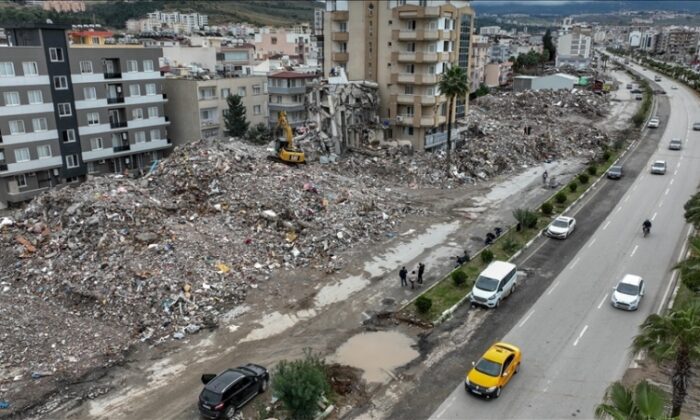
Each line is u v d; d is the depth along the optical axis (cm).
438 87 6788
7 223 4156
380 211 5003
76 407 2494
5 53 5981
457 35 7500
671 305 3397
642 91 13575
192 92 8188
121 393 2595
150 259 3656
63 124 6650
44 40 6306
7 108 6084
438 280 3797
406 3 7038
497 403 2511
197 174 5003
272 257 4012
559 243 4506
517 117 9931
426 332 3142
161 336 3059
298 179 5150
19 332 3003
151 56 7594
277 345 3012
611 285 3716
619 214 5209
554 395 2558
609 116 10581
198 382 2678
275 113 9200
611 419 2277
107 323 3150
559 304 3453
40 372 2712
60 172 6725
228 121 8425
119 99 7288
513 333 3112
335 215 4656
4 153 6147
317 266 3975
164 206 4500
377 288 3688
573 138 8394
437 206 5462
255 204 4588
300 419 2322
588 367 2773
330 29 7638
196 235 4062
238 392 2461
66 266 3622
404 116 7338
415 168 6469
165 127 8019
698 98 12962
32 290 3475
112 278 3434
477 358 2875
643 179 6431
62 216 4106
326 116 6769
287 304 3459
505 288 3497
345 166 6359
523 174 6744
